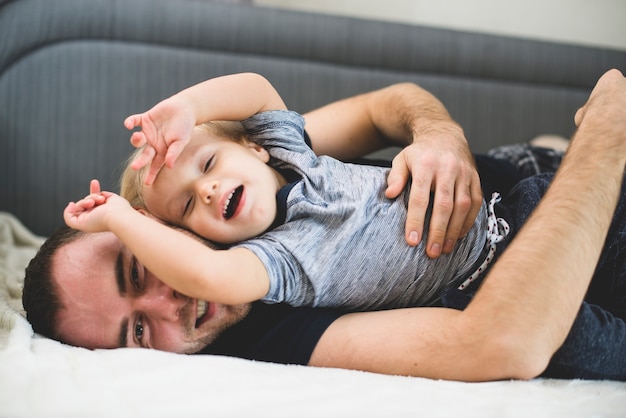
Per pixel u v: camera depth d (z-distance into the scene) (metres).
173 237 0.77
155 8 1.76
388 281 0.88
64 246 0.89
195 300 0.88
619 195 0.88
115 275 0.87
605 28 2.19
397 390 0.73
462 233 0.91
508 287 0.78
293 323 0.87
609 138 0.88
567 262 0.78
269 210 0.90
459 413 0.69
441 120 1.11
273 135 0.99
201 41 1.79
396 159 0.98
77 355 0.78
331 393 0.71
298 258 0.84
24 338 0.81
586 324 0.81
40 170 1.71
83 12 1.72
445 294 0.88
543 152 1.31
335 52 1.87
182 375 0.74
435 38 1.93
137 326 0.88
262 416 0.66
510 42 1.99
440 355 0.79
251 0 1.96
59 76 1.72
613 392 0.77
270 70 1.82
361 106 1.29
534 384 0.77
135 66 1.75
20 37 1.69
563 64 2.00
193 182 0.90
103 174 1.73
